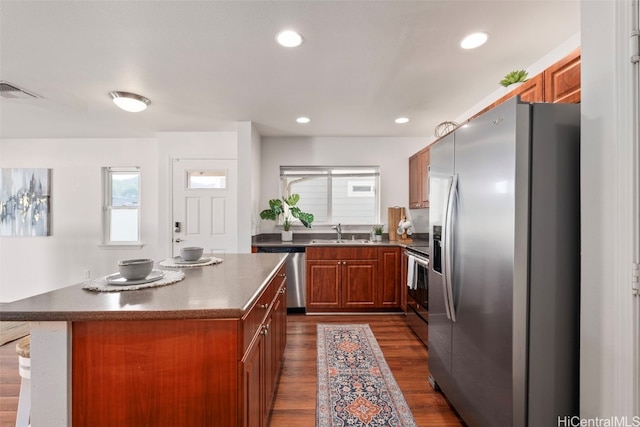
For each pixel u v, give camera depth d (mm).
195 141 3936
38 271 4230
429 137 4195
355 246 3523
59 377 1001
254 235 3707
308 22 1638
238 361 1024
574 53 1375
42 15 1551
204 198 3967
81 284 1336
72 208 4238
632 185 954
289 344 2684
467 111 3074
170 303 1062
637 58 947
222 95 2660
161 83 2404
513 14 1574
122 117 3297
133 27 1665
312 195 4301
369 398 1894
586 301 1110
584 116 1125
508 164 1204
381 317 3426
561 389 1184
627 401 960
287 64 2100
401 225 3918
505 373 1221
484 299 1363
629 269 958
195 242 3986
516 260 1172
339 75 2271
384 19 1611
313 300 3523
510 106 1193
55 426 999
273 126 3658
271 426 1639
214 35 1751
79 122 3492
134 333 1021
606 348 1030
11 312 962
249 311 1134
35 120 3402
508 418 1205
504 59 2033
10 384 2033
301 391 1967
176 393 1022
